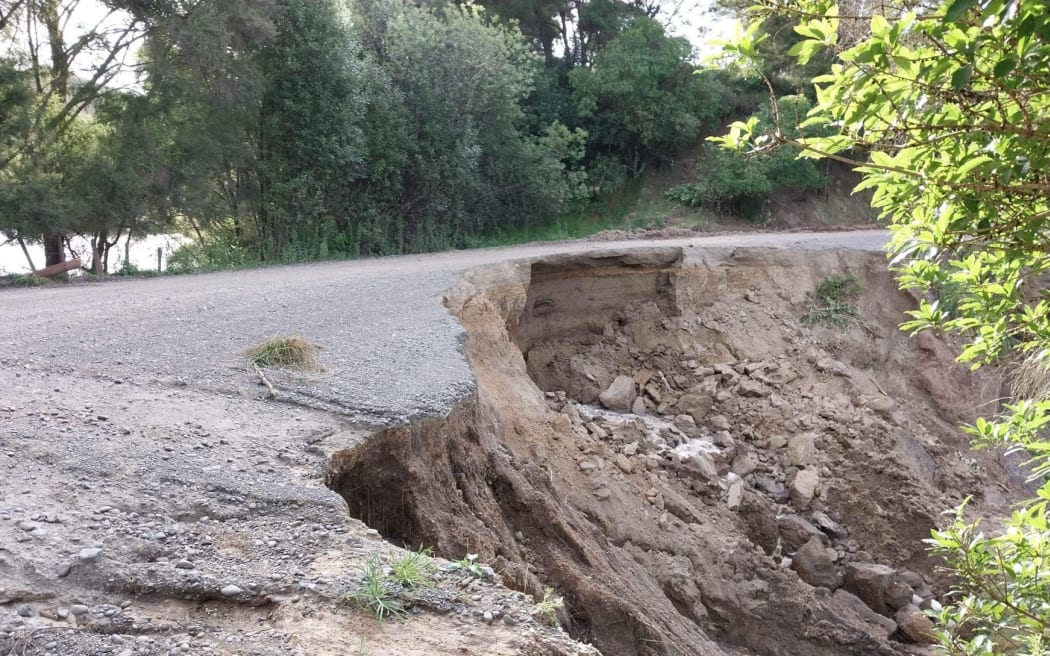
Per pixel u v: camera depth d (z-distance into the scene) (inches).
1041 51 112.8
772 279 674.8
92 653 121.2
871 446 538.0
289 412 232.8
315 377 262.2
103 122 677.3
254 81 682.2
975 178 127.6
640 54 1188.5
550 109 1201.4
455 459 257.4
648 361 608.1
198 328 323.6
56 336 304.3
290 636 129.8
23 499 165.5
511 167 978.1
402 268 548.7
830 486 512.4
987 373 652.1
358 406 237.1
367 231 792.9
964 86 114.1
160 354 280.5
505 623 141.4
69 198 626.2
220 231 772.6
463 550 231.5
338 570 150.9
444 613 142.3
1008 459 615.2
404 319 353.7
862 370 644.7
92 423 209.5
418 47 851.4
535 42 1272.1
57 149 649.0
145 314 352.5
